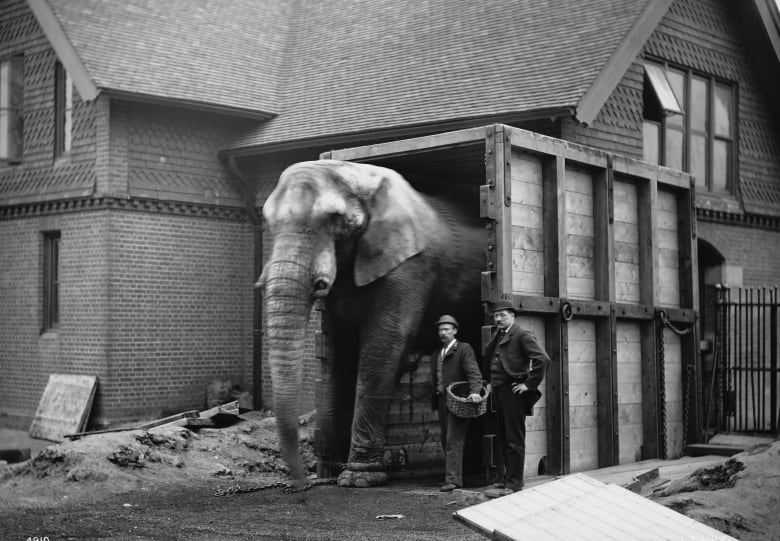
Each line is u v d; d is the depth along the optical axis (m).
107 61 17.66
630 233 13.01
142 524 9.19
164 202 17.92
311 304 10.40
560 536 5.40
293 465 10.24
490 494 9.92
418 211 11.59
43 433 17.59
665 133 17.86
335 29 21.09
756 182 19.75
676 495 8.88
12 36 19.70
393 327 11.08
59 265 18.33
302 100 18.84
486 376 10.68
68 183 18.09
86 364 17.48
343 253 10.89
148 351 17.59
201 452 13.37
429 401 13.02
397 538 8.27
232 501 10.50
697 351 13.95
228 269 18.72
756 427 15.59
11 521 9.41
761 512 8.37
